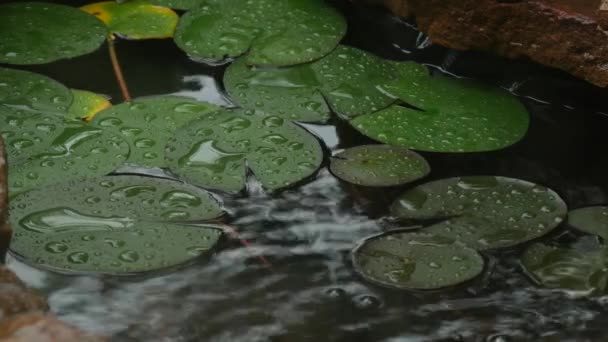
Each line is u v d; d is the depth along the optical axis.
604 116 1.69
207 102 1.67
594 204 1.59
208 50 1.74
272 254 1.52
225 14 1.79
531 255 1.52
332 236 1.54
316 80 1.71
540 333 1.46
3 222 1.44
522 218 1.55
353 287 1.49
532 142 1.65
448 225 1.55
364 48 1.77
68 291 1.47
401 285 1.49
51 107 1.65
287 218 1.56
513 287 1.49
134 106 1.66
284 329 1.46
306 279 1.50
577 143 1.65
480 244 1.53
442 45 1.73
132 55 1.74
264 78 1.71
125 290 1.48
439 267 1.51
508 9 1.68
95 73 1.72
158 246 1.51
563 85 1.70
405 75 1.72
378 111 1.67
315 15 1.79
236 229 1.54
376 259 1.52
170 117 1.65
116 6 1.81
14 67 1.71
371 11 1.81
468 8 1.70
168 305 1.47
